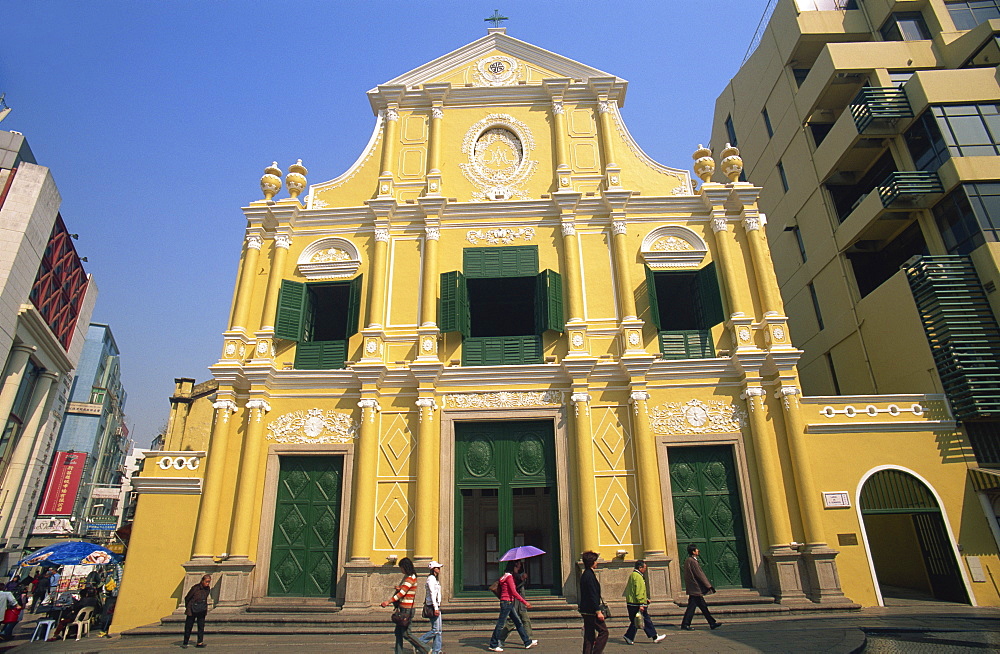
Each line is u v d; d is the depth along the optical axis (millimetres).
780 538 12875
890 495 13641
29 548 32312
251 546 13438
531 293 17500
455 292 15055
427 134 17375
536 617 12070
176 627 12250
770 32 24656
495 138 17406
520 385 14492
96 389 49969
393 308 15375
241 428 14398
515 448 14297
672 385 14383
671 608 12180
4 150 23344
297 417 14461
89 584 17156
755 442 13727
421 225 16188
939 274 15273
